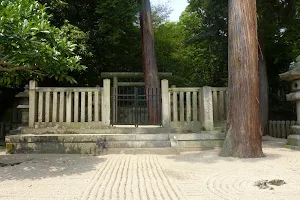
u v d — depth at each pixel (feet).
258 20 34.47
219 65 50.44
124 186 12.37
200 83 58.95
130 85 37.88
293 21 37.93
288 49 43.29
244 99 20.07
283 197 10.87
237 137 20.10
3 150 24.88
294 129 25.22
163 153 21.81
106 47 42.04
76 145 22.17
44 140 22.11
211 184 12.84
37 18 15.35
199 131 26.18
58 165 17.34
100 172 15.29
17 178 13.99
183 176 14.35
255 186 12.58
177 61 57.31
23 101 28.55
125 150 21.98
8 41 13.85
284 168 16.07
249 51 20.31
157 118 33.76
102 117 25.18
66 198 10.70
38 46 14.70
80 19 41.52
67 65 16.46
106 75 37.78
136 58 47.57
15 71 19.98
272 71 46.34
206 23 41.55
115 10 34.50
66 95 25.13
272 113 46.29
